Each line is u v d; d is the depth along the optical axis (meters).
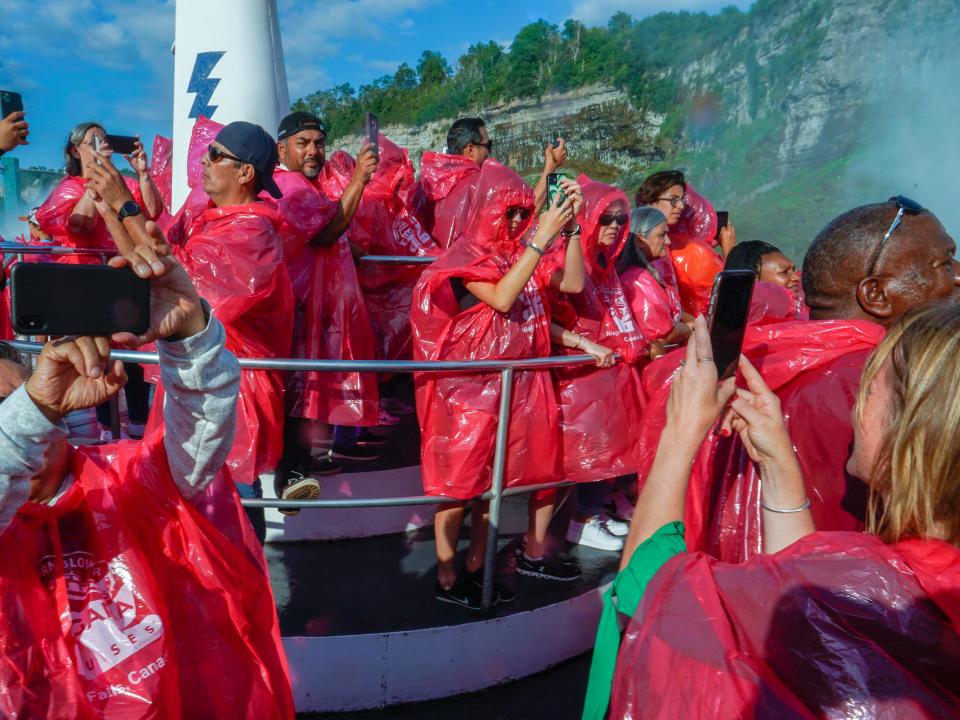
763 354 1.77
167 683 1.29
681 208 5.00
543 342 2.97
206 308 1.30
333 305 3.43
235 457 2.72
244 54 4.86
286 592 3.01
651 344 3.52
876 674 0.89
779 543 1.34
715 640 0.96
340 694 2.69
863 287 1.83
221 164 2.79
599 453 3.17
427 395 2.85
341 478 3.49
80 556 1.30
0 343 1.42
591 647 3.15
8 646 1.17
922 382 1.02
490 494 2.81
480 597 2.93
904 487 1.02
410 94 93.94
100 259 4.26
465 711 2.74
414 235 4.98
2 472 1.11
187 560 1.41
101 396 1.16
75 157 4.28
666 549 1.16
